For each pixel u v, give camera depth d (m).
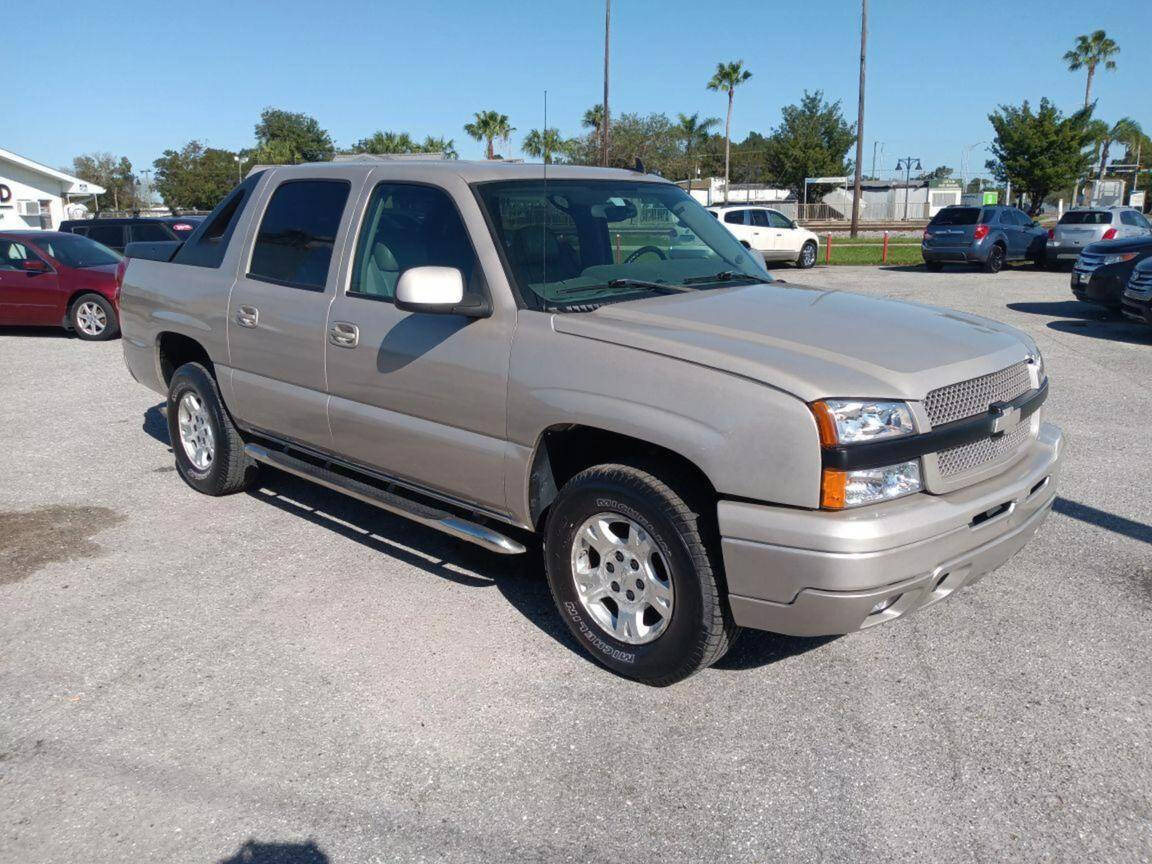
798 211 62.41
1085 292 13.52
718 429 3.17
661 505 3.34
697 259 4.50
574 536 3.69
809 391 3.06
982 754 3.19
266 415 5.09
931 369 3.30
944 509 3.18
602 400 3.44
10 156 37.38
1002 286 19.14
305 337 4.63
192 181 69.19
